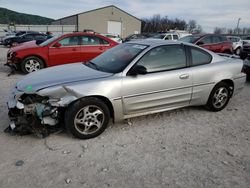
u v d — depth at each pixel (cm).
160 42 414
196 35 1261
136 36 2431
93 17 4778
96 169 280
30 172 271
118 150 323
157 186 255
